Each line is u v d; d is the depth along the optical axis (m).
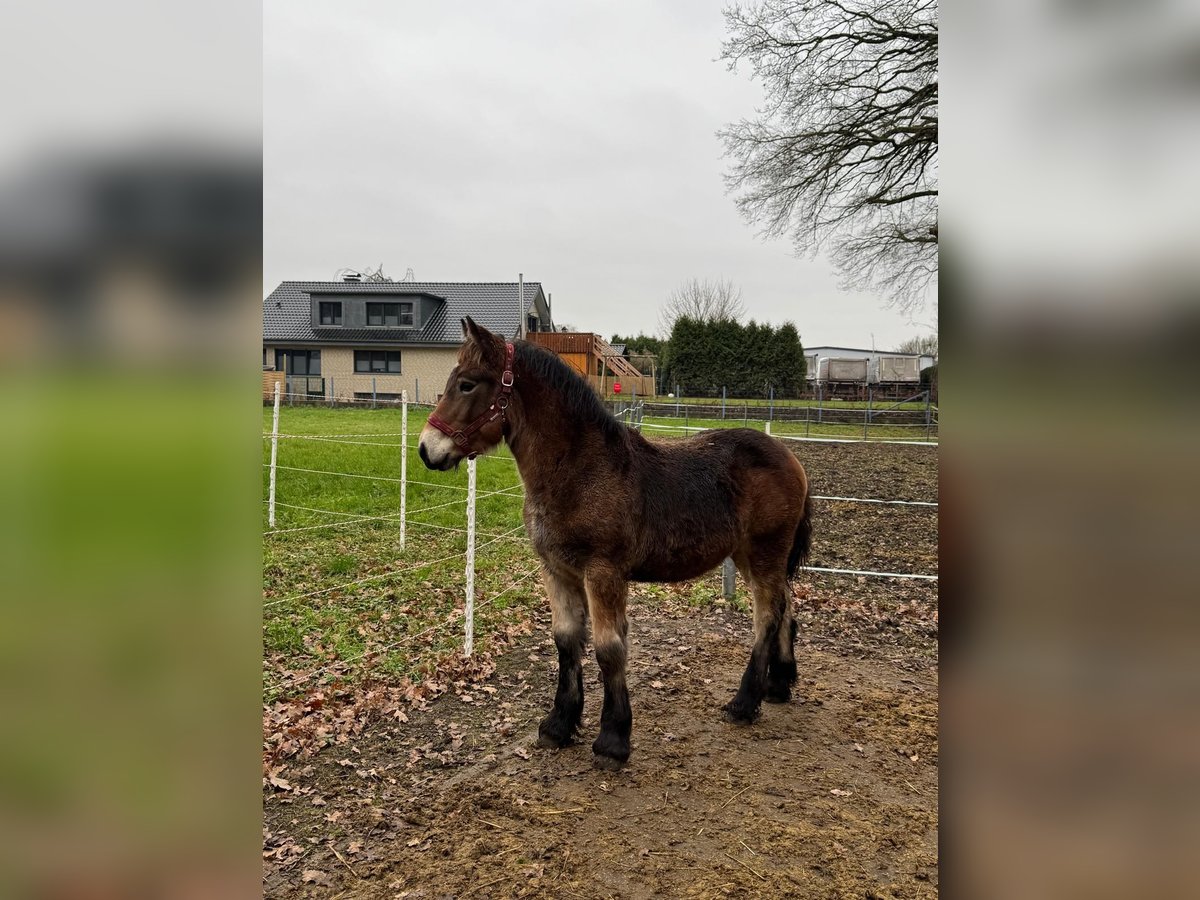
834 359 38.19
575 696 3.80
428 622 5.33
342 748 3.67
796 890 2.68
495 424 3.50
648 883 2.72
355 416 20.00
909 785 3.42
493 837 2.99
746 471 4.11
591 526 3.50
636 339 51.78
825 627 5.61
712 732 3.93
